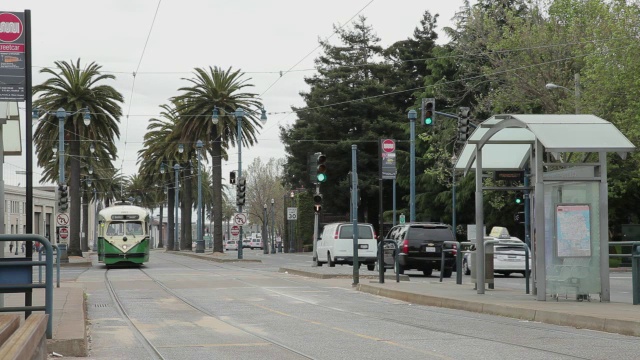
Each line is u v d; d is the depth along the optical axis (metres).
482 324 15.14
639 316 13.91
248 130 60.78
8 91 13.48
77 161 54.16
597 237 17.16
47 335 11.61
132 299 21.86
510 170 20.34
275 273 35.75
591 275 17.14
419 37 77.69
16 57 13.49
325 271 32.94
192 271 38.34
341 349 12.04
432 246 33.22
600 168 17.08
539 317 15.38
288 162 83.94
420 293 20.61
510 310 16.31
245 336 13.85
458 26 51.75
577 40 44.03
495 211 58.28
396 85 77.00
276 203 121.69
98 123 52.12
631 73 39.59
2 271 11.46
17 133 18.92
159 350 12.21
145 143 75.50
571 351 11.30
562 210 17.12
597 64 40.09
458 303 18.34
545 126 16.64
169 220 92.94
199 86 59.94
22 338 7.07
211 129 60.00
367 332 14.15
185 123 59.91
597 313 14.56
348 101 73.94
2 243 14.59
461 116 35.03
